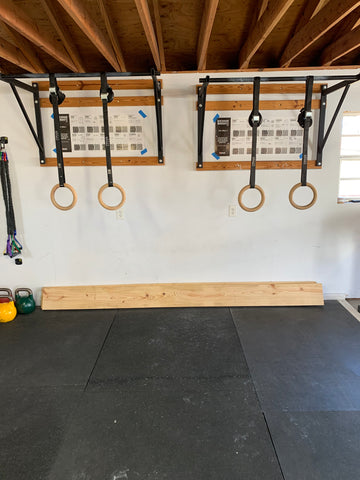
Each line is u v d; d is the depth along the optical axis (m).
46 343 2.59
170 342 2.57
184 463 1.48
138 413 1.80
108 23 2.44
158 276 3.32
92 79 2.91
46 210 3.16
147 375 2.14
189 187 3.13
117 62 2.75
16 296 3.18
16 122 2.98
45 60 2.90
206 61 2.99
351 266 3.32
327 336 2.64
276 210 3.19
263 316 3.01
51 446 1.59
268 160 3.07
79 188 3.12
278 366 2.23
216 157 3.06
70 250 3.25
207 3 1.98
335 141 3.06
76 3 1.76
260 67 3.04
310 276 3.33
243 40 2.77
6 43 2.35
